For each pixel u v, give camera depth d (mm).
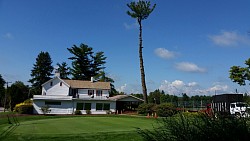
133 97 51812
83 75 79500
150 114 39156
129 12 46125
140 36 47125
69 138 13273
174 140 4852
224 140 4566
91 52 80188
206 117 4973
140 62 46719
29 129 17406
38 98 46844
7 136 14016
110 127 18781
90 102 49969
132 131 15367
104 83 57719
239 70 24344
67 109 48438
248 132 4559
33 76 91250
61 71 92000
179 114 5359
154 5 45906
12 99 55906
